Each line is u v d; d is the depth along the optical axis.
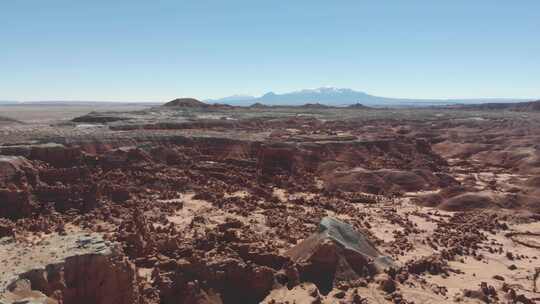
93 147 83.81
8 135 88.56
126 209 63.03
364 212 71.94
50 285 28.94
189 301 35.69
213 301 36.28
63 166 73.38
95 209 61.38
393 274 44.12
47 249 32.28
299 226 58.59
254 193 78.06
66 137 85.44
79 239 34.41
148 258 42.03
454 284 45.38
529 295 43.72
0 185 59.69
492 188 90.50
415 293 41.56
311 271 41.50
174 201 69.75
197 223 58.31
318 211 68.56
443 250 54.53
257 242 45.78
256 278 38.53
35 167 68.19
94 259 31.11
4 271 28.25
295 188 84.88
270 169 92.25
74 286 30.20
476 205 78.19
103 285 30.89
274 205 70.06
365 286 41.53
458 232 63.44
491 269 50.53
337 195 82.31
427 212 75.69
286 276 40.22
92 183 66.94
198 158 92.31
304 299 37.69
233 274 38.53
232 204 69.56
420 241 58.06
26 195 58.06
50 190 62.12
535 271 50.03
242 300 37.47
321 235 44.75
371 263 44.25
